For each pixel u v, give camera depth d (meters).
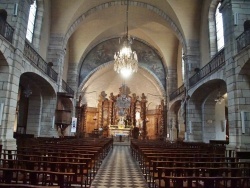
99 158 9.37
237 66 10.02
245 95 9.80
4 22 9.59
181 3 17.58
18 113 16.91
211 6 16.30
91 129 31.02
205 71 14.75
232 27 10.62
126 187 6.07
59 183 4.04
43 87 15.97
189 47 18.09
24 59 11.38
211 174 4.54
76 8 17.66
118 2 19.20
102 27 22.72
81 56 23.98
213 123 16.47
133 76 31.83
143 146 10.79
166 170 4.48
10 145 9.49
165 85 26.28
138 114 31.64
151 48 26.62
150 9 19.44
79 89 25.23
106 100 31.91
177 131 23.69
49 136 16.23
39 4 16.31
